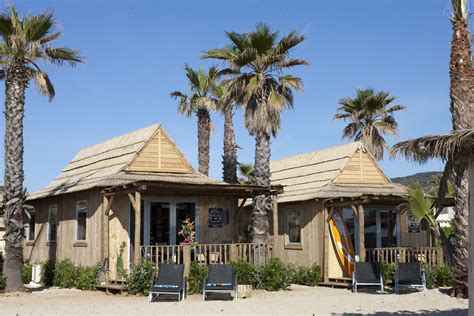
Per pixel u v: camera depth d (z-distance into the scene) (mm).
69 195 21484
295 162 27109
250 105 20766
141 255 18000
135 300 16047
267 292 18219
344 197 19984
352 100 36750
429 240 22594
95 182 19297
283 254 23750
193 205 20391
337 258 21281
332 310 13797
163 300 16047
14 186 17984
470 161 9305
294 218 23359
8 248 17922
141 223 19234
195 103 32469
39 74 18547
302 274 20922
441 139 9578
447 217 36281
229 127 30156
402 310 13711
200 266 17578
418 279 17688
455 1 15594
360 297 16453
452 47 15648
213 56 21156
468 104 15297
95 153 23625
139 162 19781
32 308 14383
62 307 14531
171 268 16438
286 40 20375
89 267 19062
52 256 22766
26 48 18266
